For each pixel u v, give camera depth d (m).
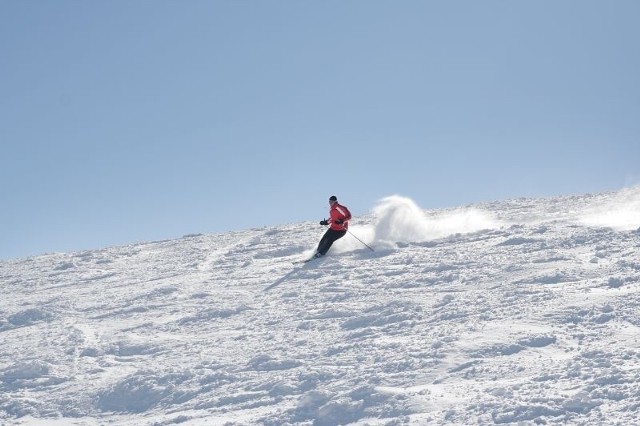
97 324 13.72
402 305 12.21
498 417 7.71
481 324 10.67
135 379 10.41
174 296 15.20
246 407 9.11
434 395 8.48
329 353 10.47
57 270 20.77
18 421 9.76
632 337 9.43
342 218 17.14
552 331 10.00
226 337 11.91
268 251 19.12
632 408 7.48
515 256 14.77
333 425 8.26
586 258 13.85
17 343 13.08
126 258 21.67
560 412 7.66
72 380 10.91
